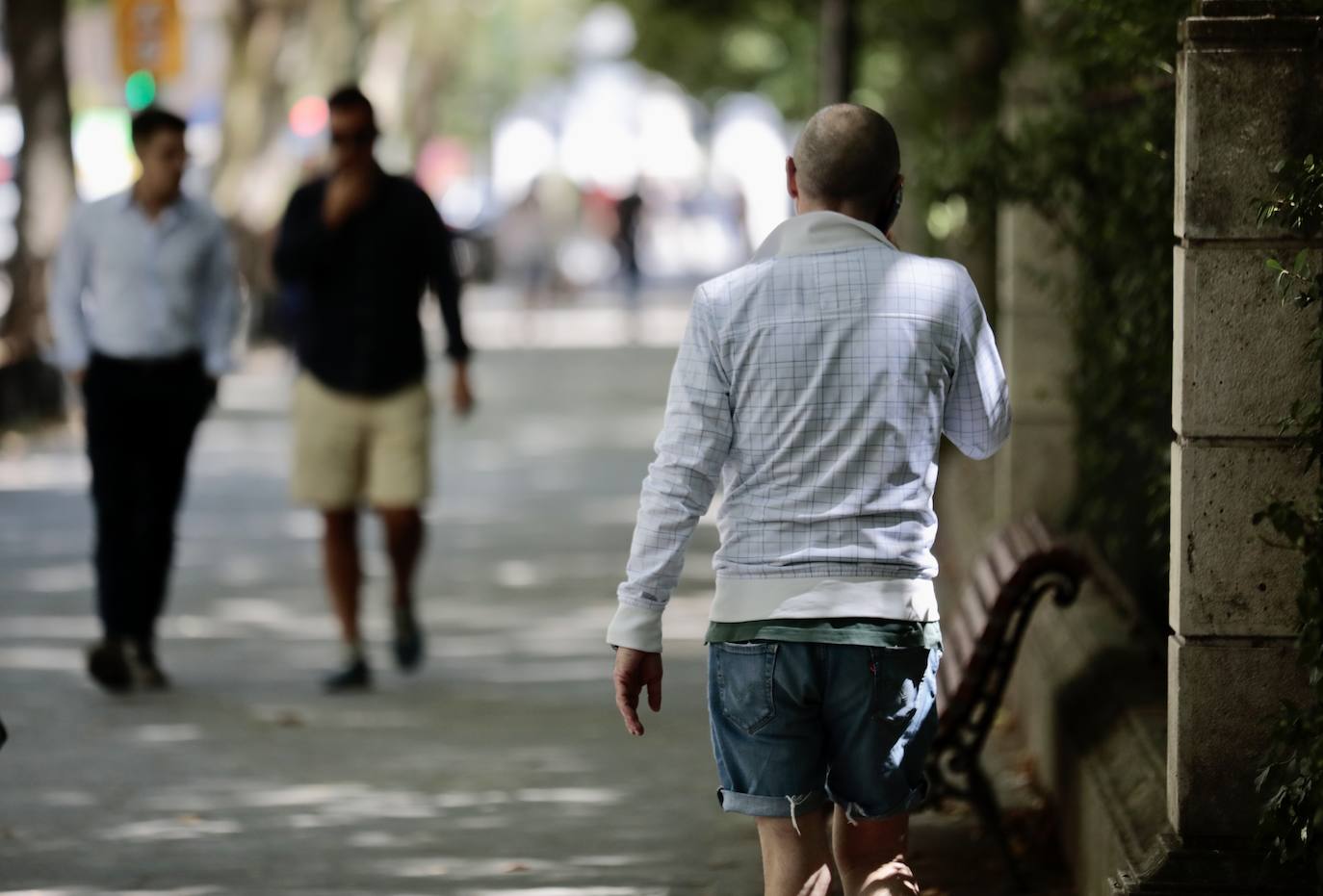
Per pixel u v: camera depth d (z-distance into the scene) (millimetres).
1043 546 14000
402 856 14805
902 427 9703
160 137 20594
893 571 9703
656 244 119000
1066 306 18438
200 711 19844
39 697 20516
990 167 17266
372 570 28375
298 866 14531
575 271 111812
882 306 9758
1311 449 10219
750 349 9758
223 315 21062
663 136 135000
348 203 20281
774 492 9758
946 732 13852
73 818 15852
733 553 9844
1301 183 9836
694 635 23656
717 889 13922
